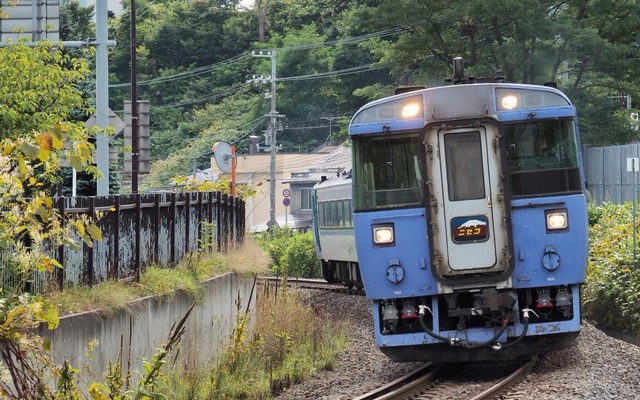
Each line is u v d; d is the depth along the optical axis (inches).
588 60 3031.5
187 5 5841.5
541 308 1045.2
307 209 4466.0
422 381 1015.6
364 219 1032.8
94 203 901.2
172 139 5172.2
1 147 542.0
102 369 818.8
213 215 1437.0
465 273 1010.7
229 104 5157.5
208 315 1170.6
